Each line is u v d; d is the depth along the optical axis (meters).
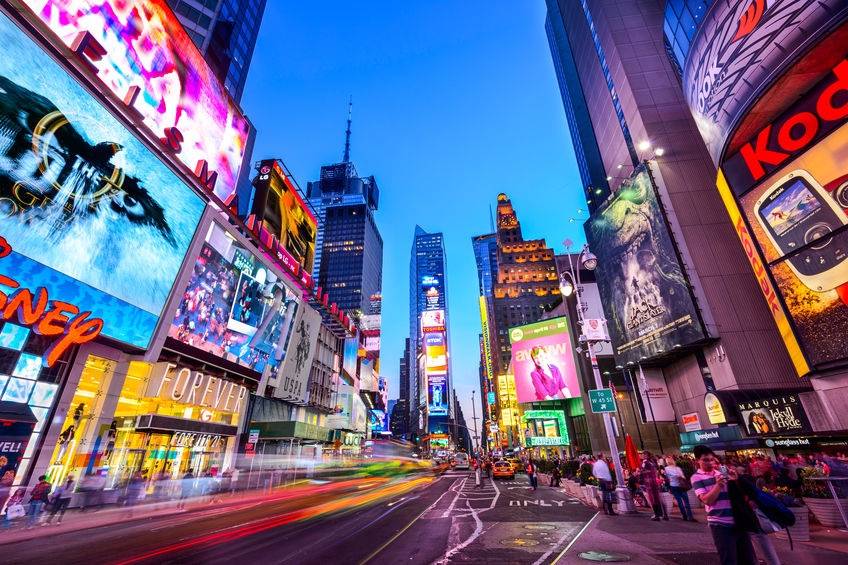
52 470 21.25
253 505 19.95
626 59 47.44
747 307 32.47
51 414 21.12
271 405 45.72
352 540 10.02
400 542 9.66
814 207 22.42
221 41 59.28
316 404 56.69
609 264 43.22
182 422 29.83
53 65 20.84
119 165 24.47
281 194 55.22
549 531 10.59
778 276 24.64
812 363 23.03
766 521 5.37
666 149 40.06
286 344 46.75
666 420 37.59
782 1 21.80
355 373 79.00
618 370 46.88
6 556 9.12
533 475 24.69
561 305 59.75
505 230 138.50
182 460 31.02
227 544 9.88
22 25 19.52
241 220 41.56
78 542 10.81
